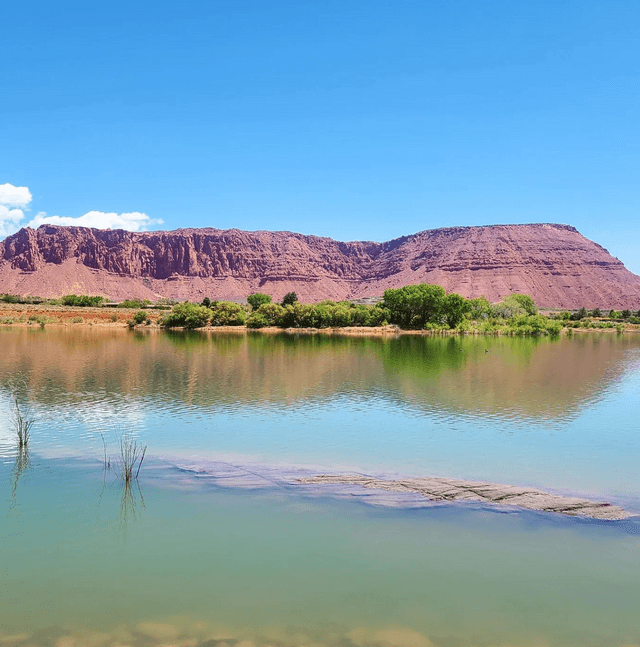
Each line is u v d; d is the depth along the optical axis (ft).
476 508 61.41
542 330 447.42
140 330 410.31
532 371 189.06
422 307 459.73
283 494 65.51
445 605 43.42
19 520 58.03
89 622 40.98
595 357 245.04
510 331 441.68
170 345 275.39
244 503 62.85
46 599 43.96
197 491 66.54
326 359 219.41
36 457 80.43
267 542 53.36
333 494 65.41
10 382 148.25
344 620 41.47
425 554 51.31
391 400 129.49
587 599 44.47
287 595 44.52
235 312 459.73
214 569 48.44
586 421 109.19
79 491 66.33
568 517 59.36
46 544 52.80
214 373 172.24
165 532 55.26
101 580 46.62
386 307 476.54
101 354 222.89
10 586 45.78
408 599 44.24
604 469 78.33
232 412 113.80
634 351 280.92
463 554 51.31
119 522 57.52
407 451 86.58
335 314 451.94
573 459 83.10
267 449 86.79
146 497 64.49
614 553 51.72
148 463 77.87
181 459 80.12
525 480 73.31
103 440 90.84
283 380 159.12
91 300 629.92
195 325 439.22
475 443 91.66
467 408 120.88
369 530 56.08
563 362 220.84
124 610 42.39
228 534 55.01
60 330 376.27
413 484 68.74
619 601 44.19
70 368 178.09
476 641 39.22
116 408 115.96
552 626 41.09
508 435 97.14
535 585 46.39
